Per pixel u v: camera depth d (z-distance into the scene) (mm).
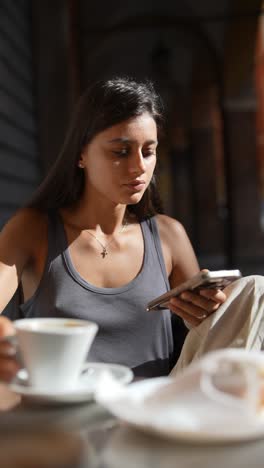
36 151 6824
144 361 1815
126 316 1798
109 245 1876
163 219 2061
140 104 1697
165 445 823
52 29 6859
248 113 17266
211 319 1472
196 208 24719
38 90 6859
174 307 1520
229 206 17359
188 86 22547
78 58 9289
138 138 1695
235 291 1481
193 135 24531
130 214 1995
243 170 17266
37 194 1926
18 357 1074
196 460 775
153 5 12422
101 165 1731
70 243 1847
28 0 6820
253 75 16844
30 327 985
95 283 1828
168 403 874
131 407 874
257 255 17172
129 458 785
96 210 1862
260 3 12617
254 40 15328
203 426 828
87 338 962
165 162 29516
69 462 785
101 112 1711
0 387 1101
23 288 1920
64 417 924
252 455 790
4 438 874
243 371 872
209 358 878
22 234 1839
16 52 6164
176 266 2043
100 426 905
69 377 971
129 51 17281
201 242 24203
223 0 12594
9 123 5801
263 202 17297
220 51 16172
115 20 12172
